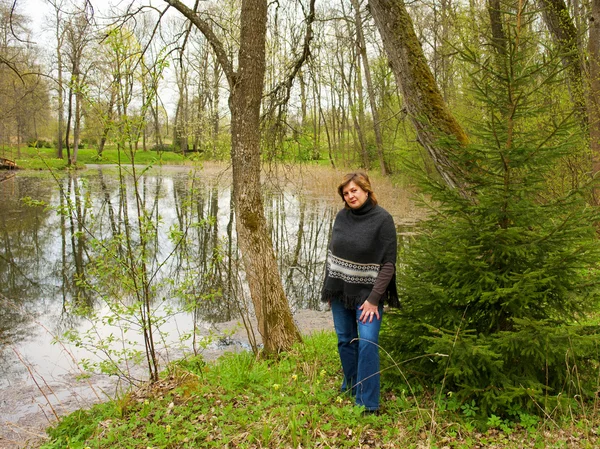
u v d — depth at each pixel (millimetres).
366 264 3275
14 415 4711
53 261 10945
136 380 5102
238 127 5520
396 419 3160
